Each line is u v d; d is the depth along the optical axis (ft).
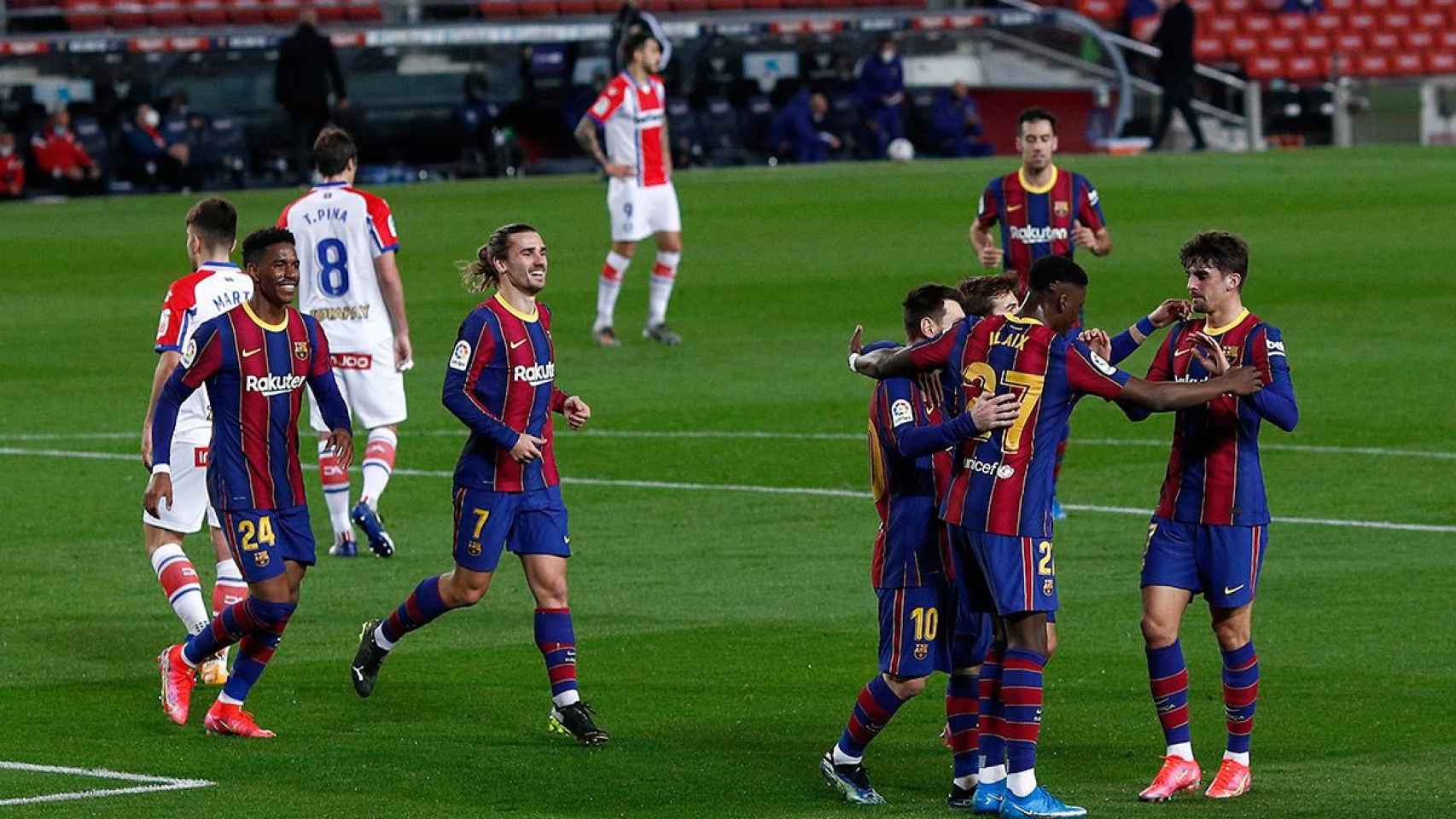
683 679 110.11
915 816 86.69
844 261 288.51
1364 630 117.91
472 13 472.44
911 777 93.30
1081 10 502.79
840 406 196.03
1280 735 98.53
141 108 391.86
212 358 98.02
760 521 151.43
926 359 88.02
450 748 97.40
